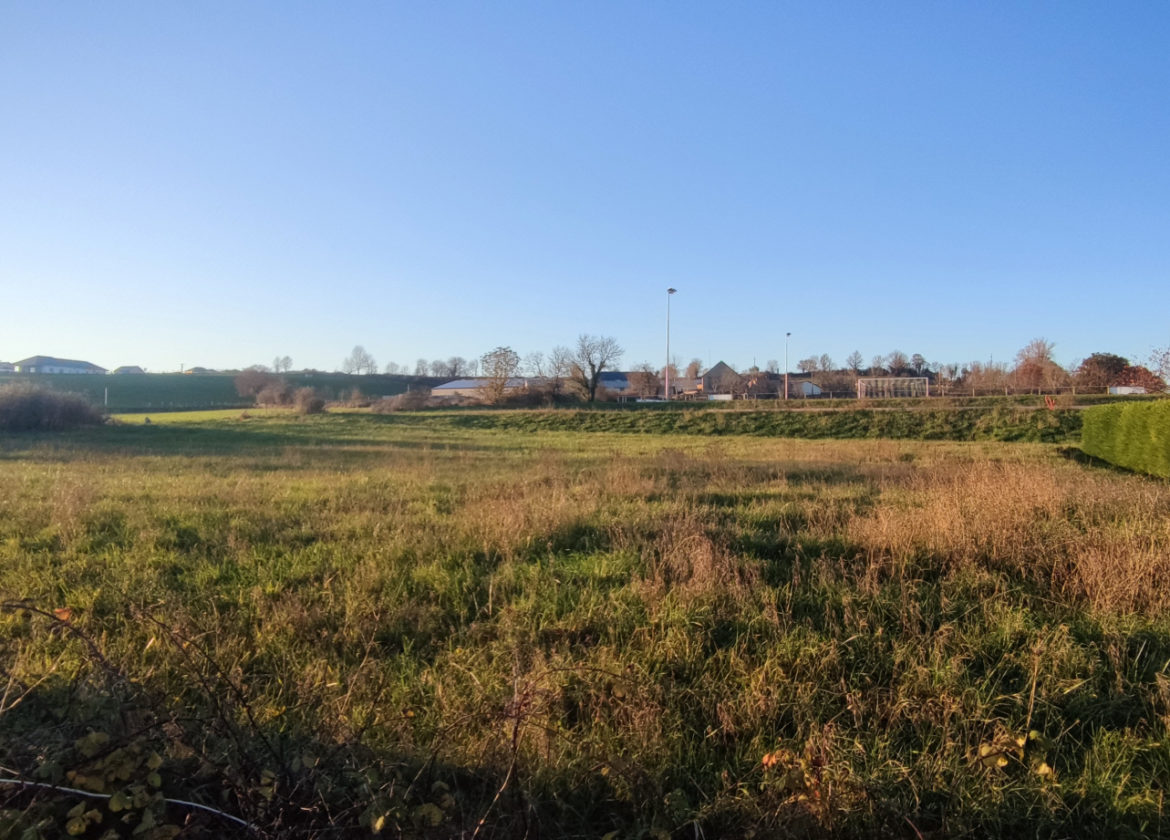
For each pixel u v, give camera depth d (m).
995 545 7.01
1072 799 3.65
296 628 5.57
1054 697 4.48
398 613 5.88
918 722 4.23
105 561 7.61
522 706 3.66
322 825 3.09
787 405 52.12
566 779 3.64
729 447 29.03
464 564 7.26
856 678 4.71
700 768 3.89
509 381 68.31
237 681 4.31
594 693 4.44
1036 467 14.86
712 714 4.38
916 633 5.32
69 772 2.97
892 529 7.53
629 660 4.93
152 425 38.34
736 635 5.37
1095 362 63.91
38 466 18.55
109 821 2.97
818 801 3.40
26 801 2.99
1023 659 4.89
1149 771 3.85
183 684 4.48
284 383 67.06
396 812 3.02
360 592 6.38
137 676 4.37
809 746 3.79
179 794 3.16
